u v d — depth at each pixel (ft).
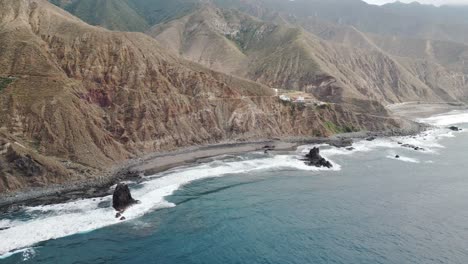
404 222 248.32
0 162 274.77
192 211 256.73
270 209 263.90
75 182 292.81
